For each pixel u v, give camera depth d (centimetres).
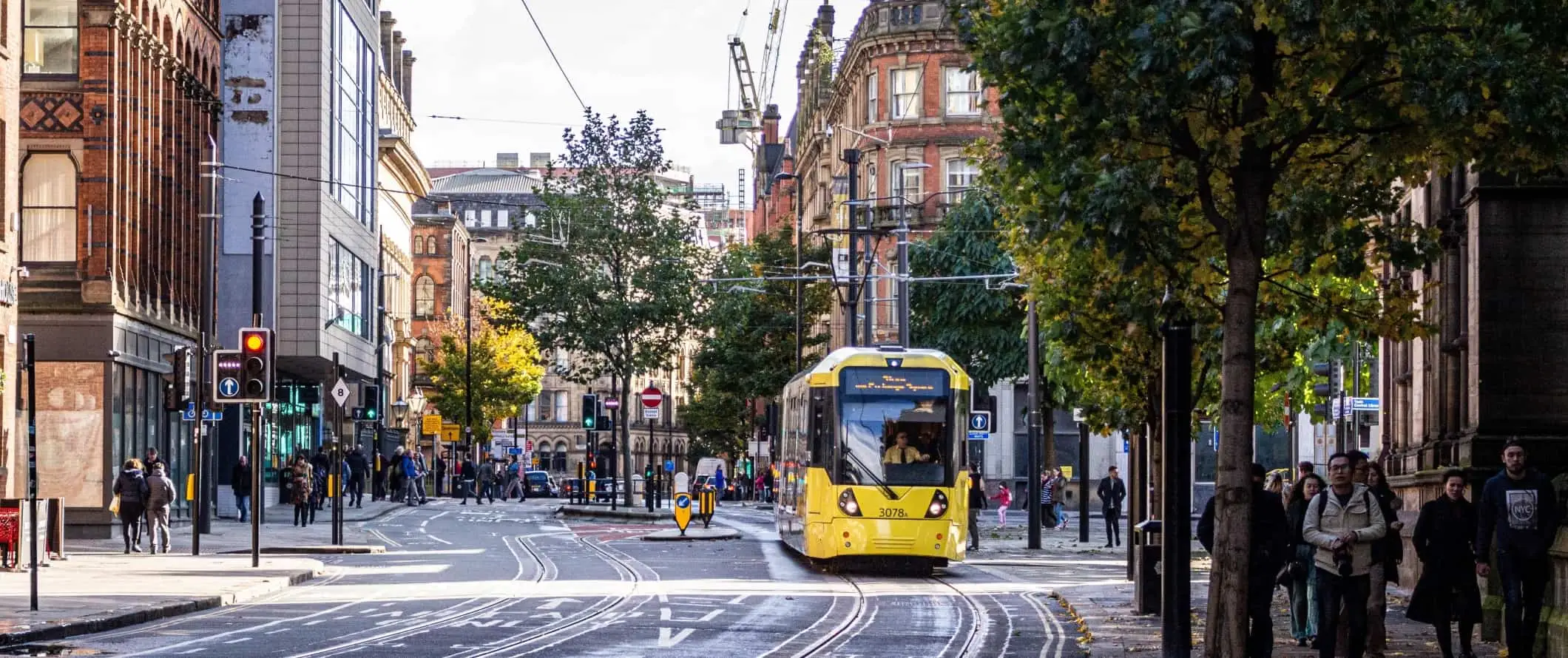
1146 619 2708
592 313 7581
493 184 19938
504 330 7981
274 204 6912
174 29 5738
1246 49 1738
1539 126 1800
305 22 6994
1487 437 2766
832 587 3462
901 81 9412
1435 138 1870
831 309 11281
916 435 3838
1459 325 3106
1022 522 7394
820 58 11181
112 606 2680
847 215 9806
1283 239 2081
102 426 4953
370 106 8581
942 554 3803
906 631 2589
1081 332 3106
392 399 12056
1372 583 2114
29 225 4984
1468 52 1812
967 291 6838
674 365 7888
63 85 4997
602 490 8538
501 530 6022
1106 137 1903
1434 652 2233
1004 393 8919
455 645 2267
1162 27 1773
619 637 2400
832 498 3809
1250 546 1894
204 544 4728
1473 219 2803
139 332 5272
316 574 3716
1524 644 1984
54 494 4931
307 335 7012
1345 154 2052
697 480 10250
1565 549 1994
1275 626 2641
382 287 8906
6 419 4291
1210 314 2469
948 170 9306
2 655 2100
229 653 2148
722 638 2411
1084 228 1955
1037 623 2730
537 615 2747
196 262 6125
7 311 4306
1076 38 1827
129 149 5156
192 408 4250
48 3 5016
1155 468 3141
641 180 7694
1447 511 2106
